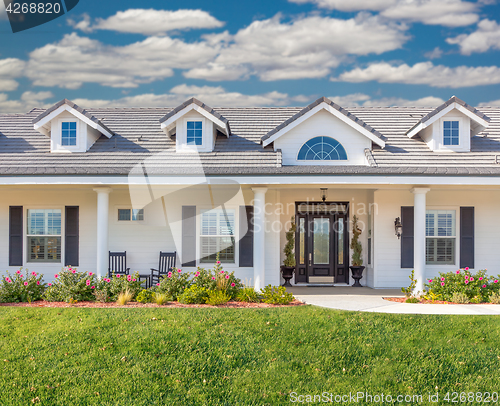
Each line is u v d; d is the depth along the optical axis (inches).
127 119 602.9
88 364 264.8
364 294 470.6
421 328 314.5
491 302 398.9
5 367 261.4
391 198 518.3
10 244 502.0
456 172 415.5
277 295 387.2
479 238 510.9
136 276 421.4
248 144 527.2
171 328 310.8
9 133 559.8
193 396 238.8
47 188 467.8
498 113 609.9
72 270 424.2
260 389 246.5
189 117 510.9
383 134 551.8
